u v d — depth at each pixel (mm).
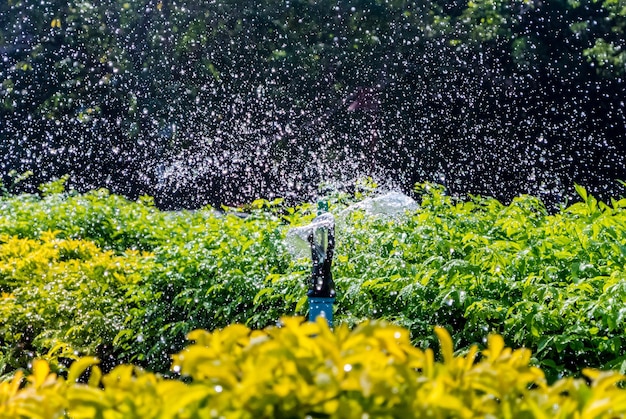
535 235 5750
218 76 23391
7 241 8336
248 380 1608
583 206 5949
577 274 4660
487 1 24172
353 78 23531
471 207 6969
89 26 23625
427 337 4840
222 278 6176
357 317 5398
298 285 5633
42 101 23844
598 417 1646
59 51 23797
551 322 4355
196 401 1713
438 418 1638
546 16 24719
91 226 9391
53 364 5742
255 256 6473
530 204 7113
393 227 6516
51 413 1804
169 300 6434
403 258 5914
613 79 24156
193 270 6414
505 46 24250
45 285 6465
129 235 9250
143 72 23406
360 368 1713
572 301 4328
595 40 24594
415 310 5023
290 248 6266
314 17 23688
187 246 6707
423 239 6008
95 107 23078
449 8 25078
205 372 1673
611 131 24109
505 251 5453
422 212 7047
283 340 1742
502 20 23672
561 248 5273
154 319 6367
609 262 4969
